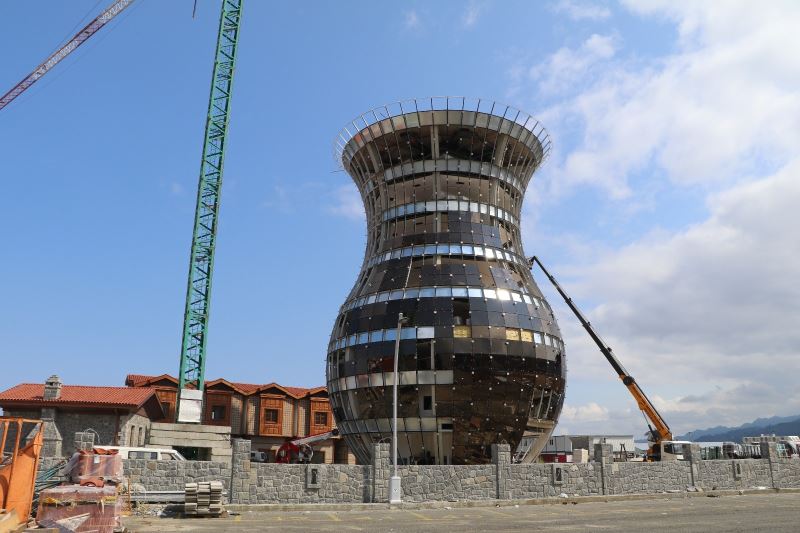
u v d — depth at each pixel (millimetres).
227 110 74812
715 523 23547
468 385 41406
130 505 26438
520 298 45406
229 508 29281
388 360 42781
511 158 50219
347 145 52688
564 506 33031
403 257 46656
